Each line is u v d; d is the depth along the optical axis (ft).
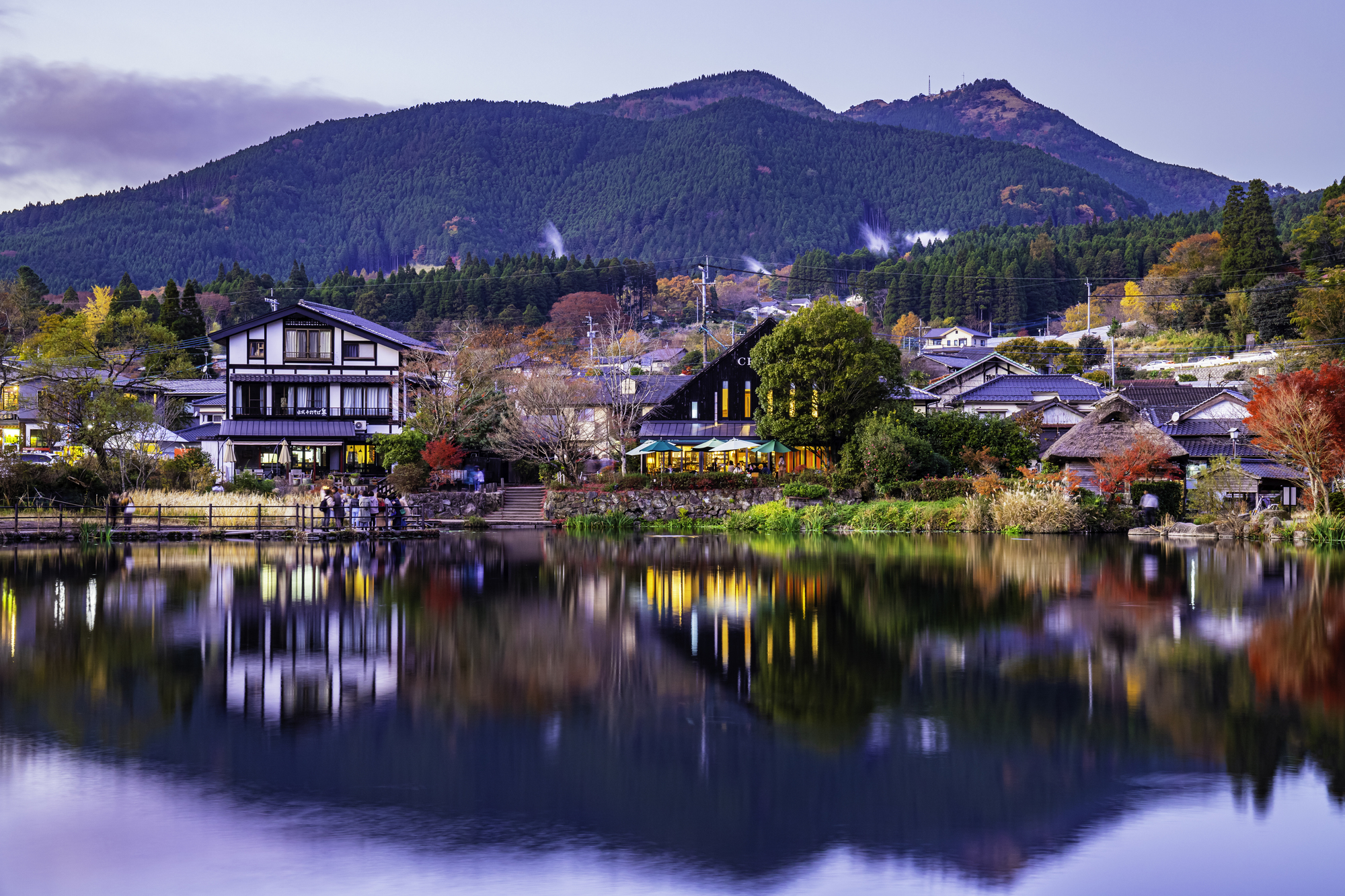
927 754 63.26
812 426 219.82
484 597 116.16
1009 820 53.98
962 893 46.80
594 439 243.60
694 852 50.57
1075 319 650.84
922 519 201.57
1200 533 185.57
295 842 51.39
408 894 46.57
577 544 179.32
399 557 153.79
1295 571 137.18
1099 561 150.10
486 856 50.11
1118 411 210.59
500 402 242.37
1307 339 348.59
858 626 99.66
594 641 92.94
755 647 90.63
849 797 56.95
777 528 205.57
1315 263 452.76
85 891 46.65
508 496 230.27
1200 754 63.21
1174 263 579.89
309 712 71.20
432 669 82.79
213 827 52.95
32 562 144.05
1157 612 106.73
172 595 115.75
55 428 223.51
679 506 219.82
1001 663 84.79
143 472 202.90
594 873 48.52
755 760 62.28
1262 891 46.85
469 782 58.80
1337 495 181.47
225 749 63.77
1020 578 131.64
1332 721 68.69
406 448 225.56
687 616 104.78
